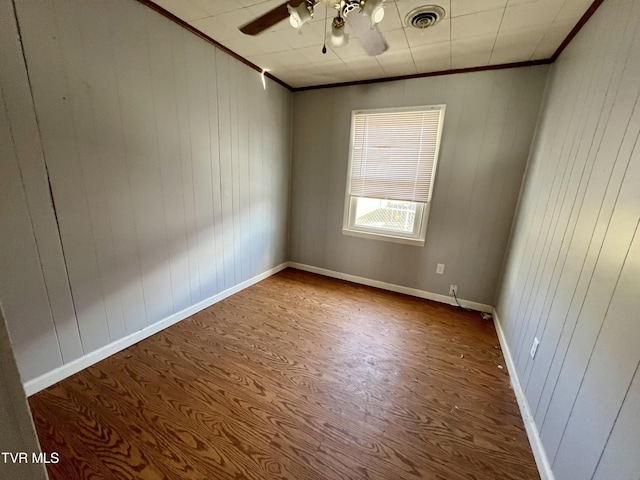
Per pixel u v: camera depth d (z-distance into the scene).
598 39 1.38
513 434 1.44
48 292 1.53
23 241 1.41
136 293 1.99
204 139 2.30
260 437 1.35
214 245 2.59
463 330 2.40
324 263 3.58
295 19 1.29
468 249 2.75
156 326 2.17
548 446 1.22
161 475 1.17
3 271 1.36
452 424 1.47
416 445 1.35
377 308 2.74
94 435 1.32
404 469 1.24
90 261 1.70
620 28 1.17
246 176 2.82
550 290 1.49
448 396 1.66
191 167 2.23
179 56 1.99
